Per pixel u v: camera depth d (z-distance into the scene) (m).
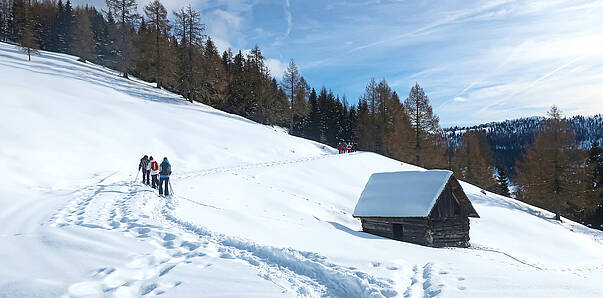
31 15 63.78
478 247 15.19
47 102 24.08
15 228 8.25
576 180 28.34
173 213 10.21
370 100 53.00
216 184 19.11
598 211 36.50
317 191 22.66
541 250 18.62
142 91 40.31
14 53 44.47
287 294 4.69
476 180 53.44
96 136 22.38
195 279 5.14
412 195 14.54
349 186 25.03
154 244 6.96
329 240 8.59
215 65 47.75
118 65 50.78
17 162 15.40
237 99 58.34
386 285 4.96
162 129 28.42
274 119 55.84
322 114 73.50
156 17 42.84
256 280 5.20
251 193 18.69
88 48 63.47
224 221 10.05
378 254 7.07
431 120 46.12
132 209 10.40
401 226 15.10
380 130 52.25
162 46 42.97
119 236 7.32
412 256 7.12
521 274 5.52
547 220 26.64
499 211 25.05
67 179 15.97
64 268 5.30
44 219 9.17
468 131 63.66
